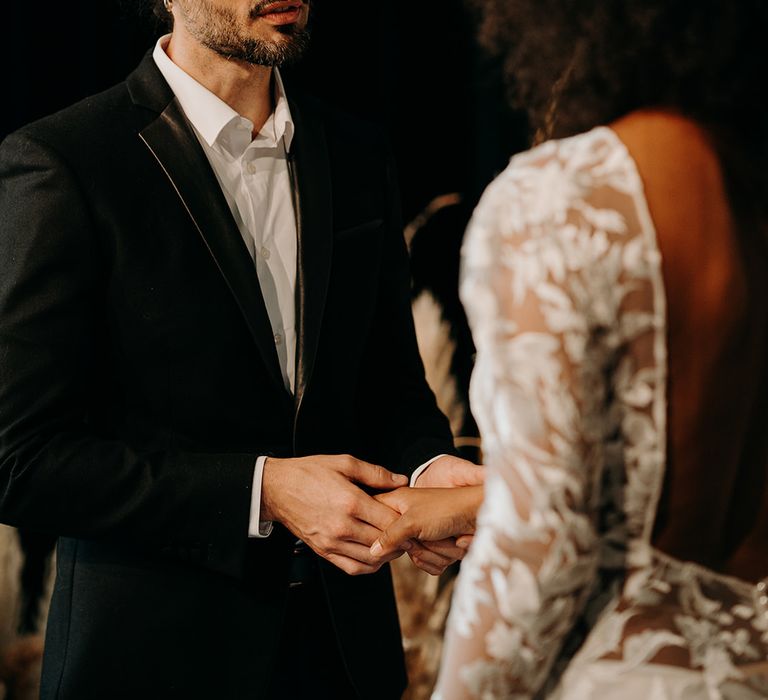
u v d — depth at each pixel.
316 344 1.84
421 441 1.97
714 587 1.18
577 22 1.23
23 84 3.00
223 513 1.71
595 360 1.11
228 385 1.78
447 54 3.42
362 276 1.94
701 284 1.13
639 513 1.15
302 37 1.86
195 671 1.75
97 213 1.73
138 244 1.74
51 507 1.71
